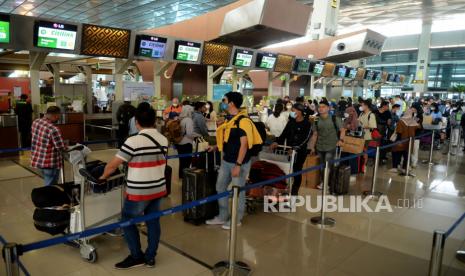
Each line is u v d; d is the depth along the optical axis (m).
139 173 2.59
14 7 18.92
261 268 2.90
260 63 11.54
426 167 7.32
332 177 5.08
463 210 4.58
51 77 16.19
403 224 4.02
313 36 17.72
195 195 3.71
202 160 4.12
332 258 3.12
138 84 10.05
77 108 8.47
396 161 6.79
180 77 13.38
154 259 2.87
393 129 7.74
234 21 10.64
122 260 2.96
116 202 3.22
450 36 28.19
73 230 2.91
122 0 17.50
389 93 31.67
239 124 3.40
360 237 3.61
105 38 7.61
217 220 3.81
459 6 22.14
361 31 15.84
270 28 10.28
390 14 24.97
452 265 3.07
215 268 2.82
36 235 3.45
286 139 4.67
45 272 2.74
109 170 2.58
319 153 5.23
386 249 3.34
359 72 18.19
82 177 2.76
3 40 6.33
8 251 1.51
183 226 3.75
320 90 17.38
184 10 19.84
